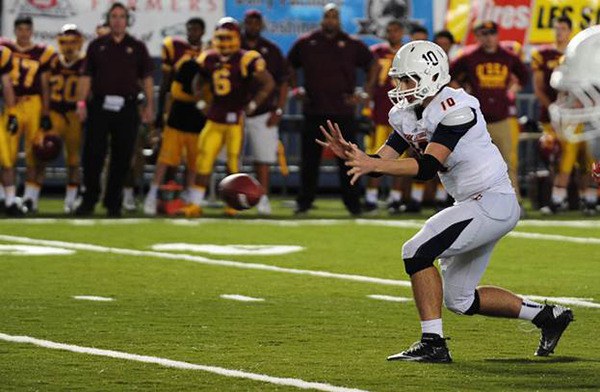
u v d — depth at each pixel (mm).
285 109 68375
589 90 27109
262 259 42531
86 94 54875
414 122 26219
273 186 69875
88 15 63625
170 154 56844
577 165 61000
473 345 28016
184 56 56688
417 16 65875
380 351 27125
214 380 24000
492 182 25984
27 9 62969
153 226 52281
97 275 38469
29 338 28328
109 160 56188
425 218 56875
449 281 26625
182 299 34156
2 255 42812
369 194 59000
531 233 50969
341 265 41156
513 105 57031
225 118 54719
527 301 26766
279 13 64875
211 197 63156
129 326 30000
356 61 56688
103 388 23375
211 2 64500
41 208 60469
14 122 55250
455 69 55812
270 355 26578
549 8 67062
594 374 24812
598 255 44156
